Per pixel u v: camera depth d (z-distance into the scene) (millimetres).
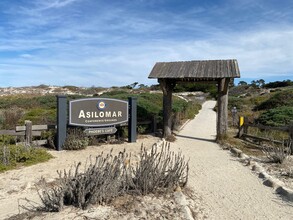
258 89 60906
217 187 6051
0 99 31109
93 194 4195
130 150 9516
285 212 4820
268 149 9148
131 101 11023
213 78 11984
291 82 61719
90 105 9922
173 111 17969
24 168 6855
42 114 14812
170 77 12203
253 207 5004
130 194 4793
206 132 15695
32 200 4914
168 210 4336
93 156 8398
